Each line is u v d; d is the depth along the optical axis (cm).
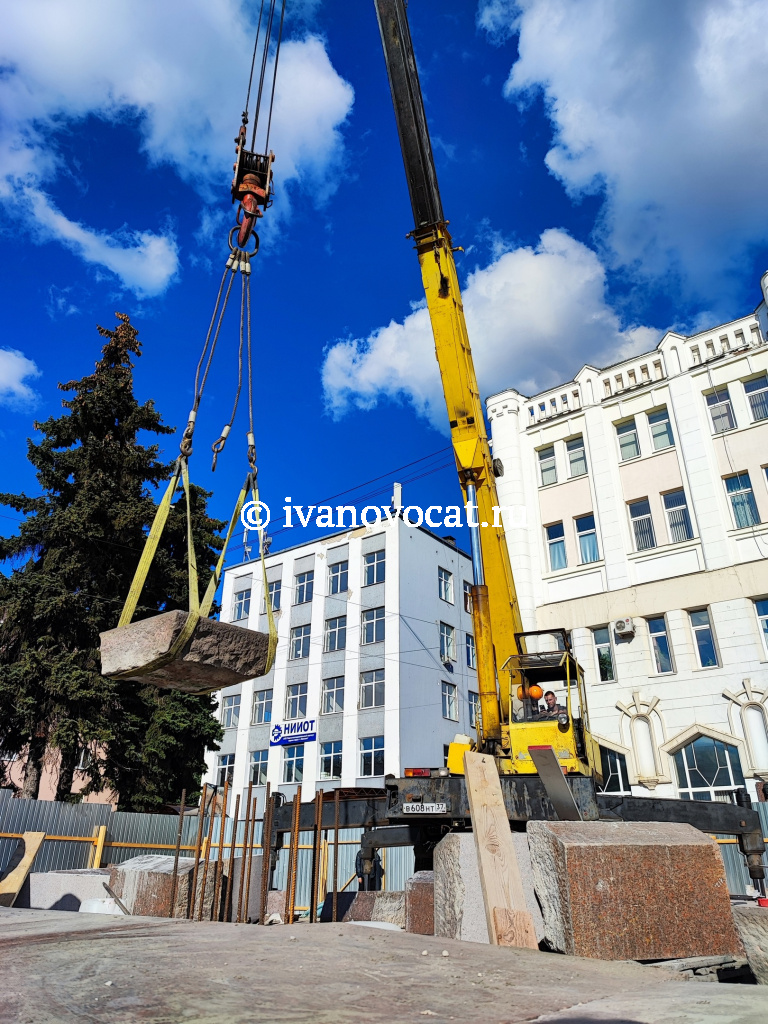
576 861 572
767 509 1906
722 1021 277
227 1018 299
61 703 2017
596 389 2289
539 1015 316
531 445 2373
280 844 1144
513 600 1203
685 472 2053
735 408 2022
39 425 2403
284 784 3484
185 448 605
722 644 1856
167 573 2341
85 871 1222
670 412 2131
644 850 589
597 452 2230
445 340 1228
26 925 647
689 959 550
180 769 2322
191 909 894
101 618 2144
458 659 3800
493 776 720
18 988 355
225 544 609
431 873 911
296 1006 326
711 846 609
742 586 1869
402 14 1199
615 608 2052
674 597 1962
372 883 1122
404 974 416
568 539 2217
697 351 2136
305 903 1870
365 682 3459
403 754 3225
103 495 2216
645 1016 297
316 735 3472
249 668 568
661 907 576
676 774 1838
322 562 3866
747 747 1742
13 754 2245
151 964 416
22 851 1482
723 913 588
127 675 545
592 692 2017
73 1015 304
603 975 450
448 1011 324
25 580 2117
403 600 3538
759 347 2006
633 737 1912
